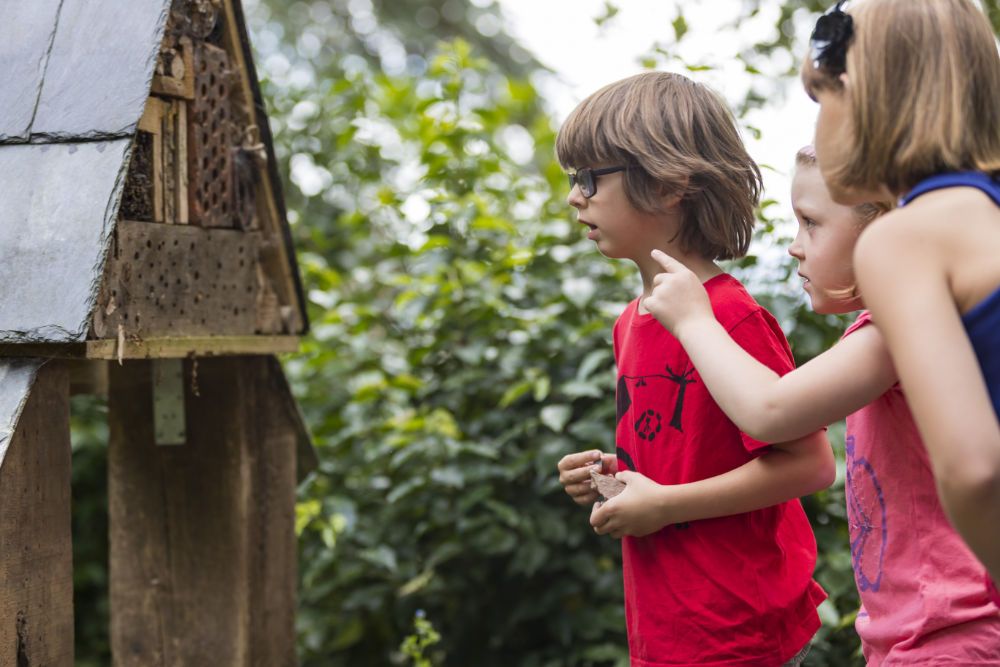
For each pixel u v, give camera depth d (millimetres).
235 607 1778
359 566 2467
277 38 5188
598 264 2600
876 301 880
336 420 2602
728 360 1107
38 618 1320
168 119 1548
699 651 1287
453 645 2502
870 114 931
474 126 2746
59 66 1436
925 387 827
